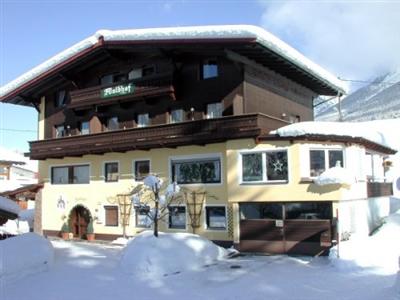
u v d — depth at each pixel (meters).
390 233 18.69
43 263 15.81
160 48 21.33
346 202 17.75
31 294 12.70
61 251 20.36
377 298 10.00
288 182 17.69
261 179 18.38
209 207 20.50
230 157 19.09
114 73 24.98
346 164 18.23
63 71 25.50
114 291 12.86
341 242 16.36
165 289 12.93
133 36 21.38
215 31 18.59
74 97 25.28
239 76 20.06
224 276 14.25
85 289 13.15
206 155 20.69
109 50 23.27
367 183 20.06
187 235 17.52
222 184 20.06
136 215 23.22
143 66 23.67
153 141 21.41
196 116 21.33
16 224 31.84
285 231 17.81
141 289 13.01
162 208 20.48
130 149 22.72
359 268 13.96
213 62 21.27
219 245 19.78
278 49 19.30
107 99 23.70
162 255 15.49
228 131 19.00
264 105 21.38
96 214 24.83
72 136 25.17
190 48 20.66
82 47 23.70
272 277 13.75
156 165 22.39
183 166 21.58
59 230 26.62
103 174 24.72
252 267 15.46
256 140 18.38
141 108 23.55
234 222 18.89
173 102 22.22
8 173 41.28
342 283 12.38
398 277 10.25
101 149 23.53
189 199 21.00
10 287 13.57
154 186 18.30
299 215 17.75
